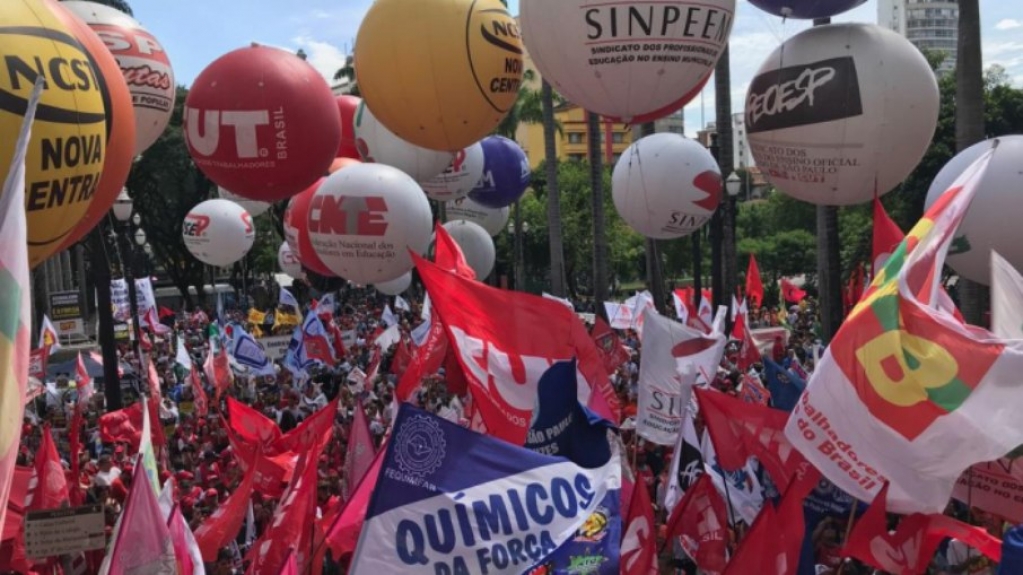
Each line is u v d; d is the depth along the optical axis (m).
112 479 12.07
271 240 66.88
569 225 55.31
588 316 27.39
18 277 4.00
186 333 37.94
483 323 8.77
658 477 11.52
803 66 10.32
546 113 32.00
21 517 9.57
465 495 6.00
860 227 44.06
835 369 7.29
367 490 7.64
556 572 6.11
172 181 54.22
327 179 15.31
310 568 8.59
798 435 7.43
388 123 12.19
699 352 10.34
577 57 10.02
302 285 54.56
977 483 7.87
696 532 8.62
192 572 7.25
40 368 20.11
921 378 6.94
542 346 8.90
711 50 10.05
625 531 7.73
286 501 8.61
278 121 10.87
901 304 7.09
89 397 18.27
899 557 7.22
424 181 18.61
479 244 23.92
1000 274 8.15
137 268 44.62
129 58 10.95
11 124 5.83
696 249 28.62
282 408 18.47
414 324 32.53
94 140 6.45
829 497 8.78
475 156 19.83
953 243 10.38
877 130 10.16
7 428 3.94
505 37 11.65
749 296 27.02
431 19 11.30
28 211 6.11
